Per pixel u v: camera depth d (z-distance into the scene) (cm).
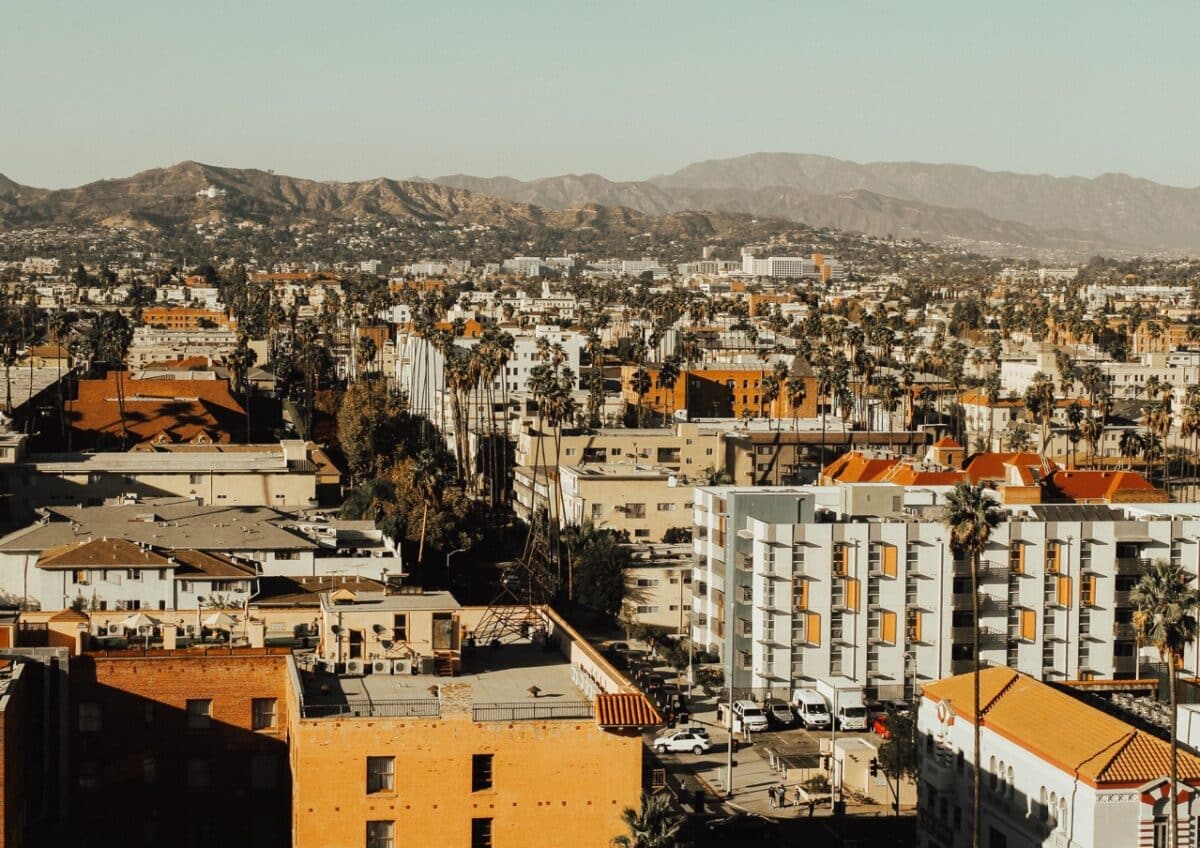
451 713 8500
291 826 9319
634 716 8506
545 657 10325
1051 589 18338
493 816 8500
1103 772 10844
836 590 18088
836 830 14075
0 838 8544
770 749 16800
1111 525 18412
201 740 9769
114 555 15650
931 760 12950
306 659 9881
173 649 10194
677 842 9306
